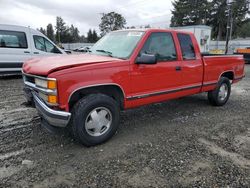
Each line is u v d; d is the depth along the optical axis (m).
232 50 31.41
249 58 19.33
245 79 11.29
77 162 3.37
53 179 2.98
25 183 2.89
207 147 3.89
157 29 4.57
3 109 5.67
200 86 5.54
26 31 10.41
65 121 3.49
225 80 6.23
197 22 67.31
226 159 3.52
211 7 65.31
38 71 3.56
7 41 9.95
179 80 4.96
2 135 4.19
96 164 3.33
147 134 4.37
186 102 6.65
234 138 4.27
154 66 4.42
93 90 3.88
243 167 3.31
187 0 67.88
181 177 3.05
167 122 5.03
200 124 4.95
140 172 3.15
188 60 5.11
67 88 3.43
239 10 64.50
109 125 3.96
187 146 3.91
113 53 4.42
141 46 4.25
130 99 4.20
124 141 4.05
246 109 6.17
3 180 2.94
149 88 4.43
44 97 3.57
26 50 10.39
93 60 3.89
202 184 2.92
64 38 96.62
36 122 4.83
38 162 3.35
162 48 4.62
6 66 10.01
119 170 3.19
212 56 5.71
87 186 2.86
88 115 3.68
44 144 3.88
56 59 4.06
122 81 3.99
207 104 6.50
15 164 3.28
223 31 67.44
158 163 3.37
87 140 3.73
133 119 5.18
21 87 8.42
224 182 2.96
